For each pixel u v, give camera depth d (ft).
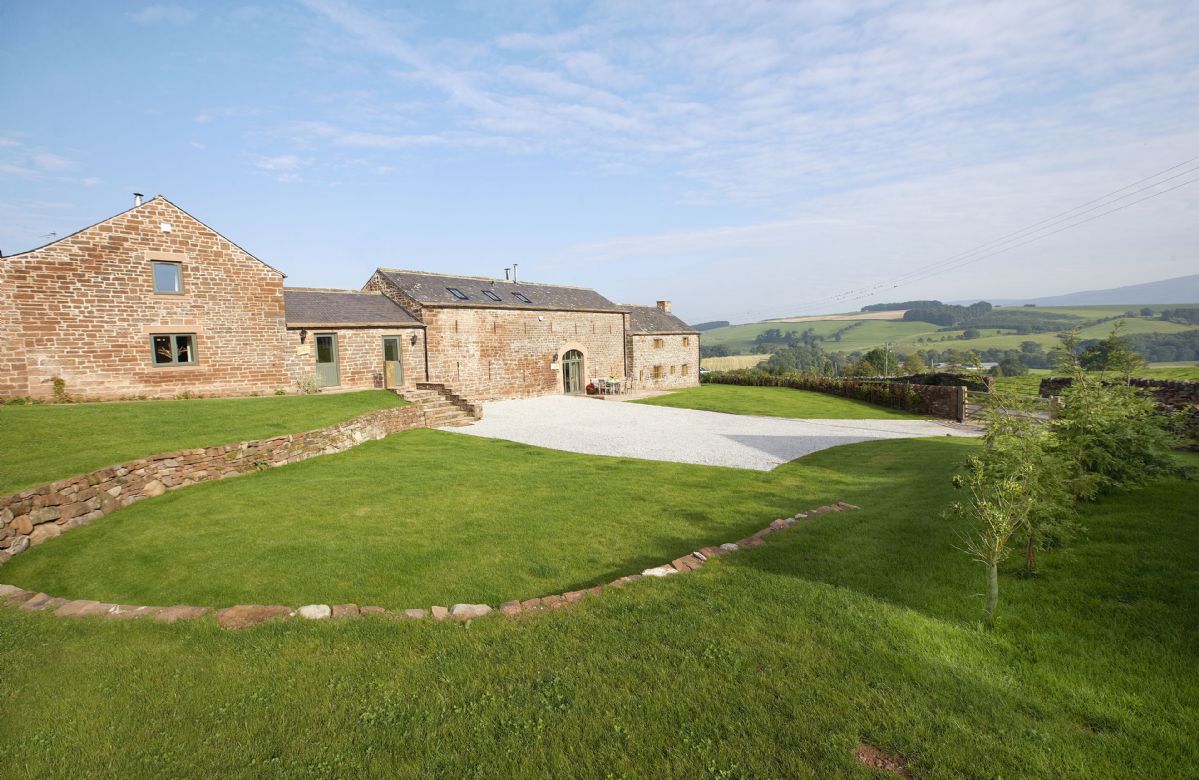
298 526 28.04
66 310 51.93
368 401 65.00
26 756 11.10
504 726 11.73
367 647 15.14
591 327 116.67
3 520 23.57
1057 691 12.35
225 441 40.19
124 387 55.42
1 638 15.76
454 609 17.48
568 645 14.90
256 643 15.37
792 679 12.98
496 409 86.79
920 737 10.98
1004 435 19.79
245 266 63.57
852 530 24.38
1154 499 23.52
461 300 91.20
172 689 13.29
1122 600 15.98
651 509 31.91
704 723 11.60
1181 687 12.20
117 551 24.34
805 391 127.54
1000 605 16.40
